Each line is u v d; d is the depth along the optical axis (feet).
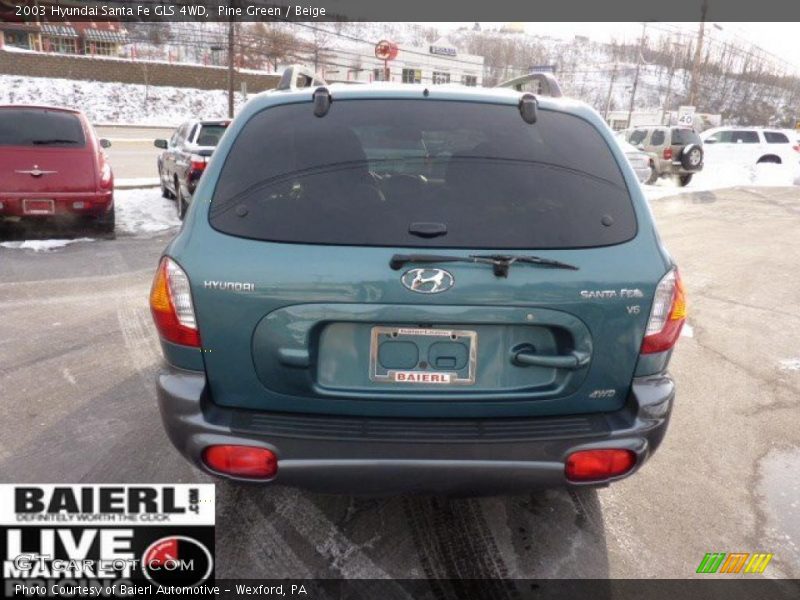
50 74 152.56
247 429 6.87
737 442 11.83
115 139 102.63
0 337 15.60
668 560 8.43
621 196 7.42
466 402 7.01
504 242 6.84
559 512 9.37
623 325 7.03
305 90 8.09
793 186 56.85
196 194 7.29
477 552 8.43
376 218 6.90
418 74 180.14
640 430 7.11
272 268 6.73
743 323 19.06
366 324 6.89
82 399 12.41
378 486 6.91
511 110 7.88
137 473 9.93
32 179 24.67
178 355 7.07
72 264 22.63
